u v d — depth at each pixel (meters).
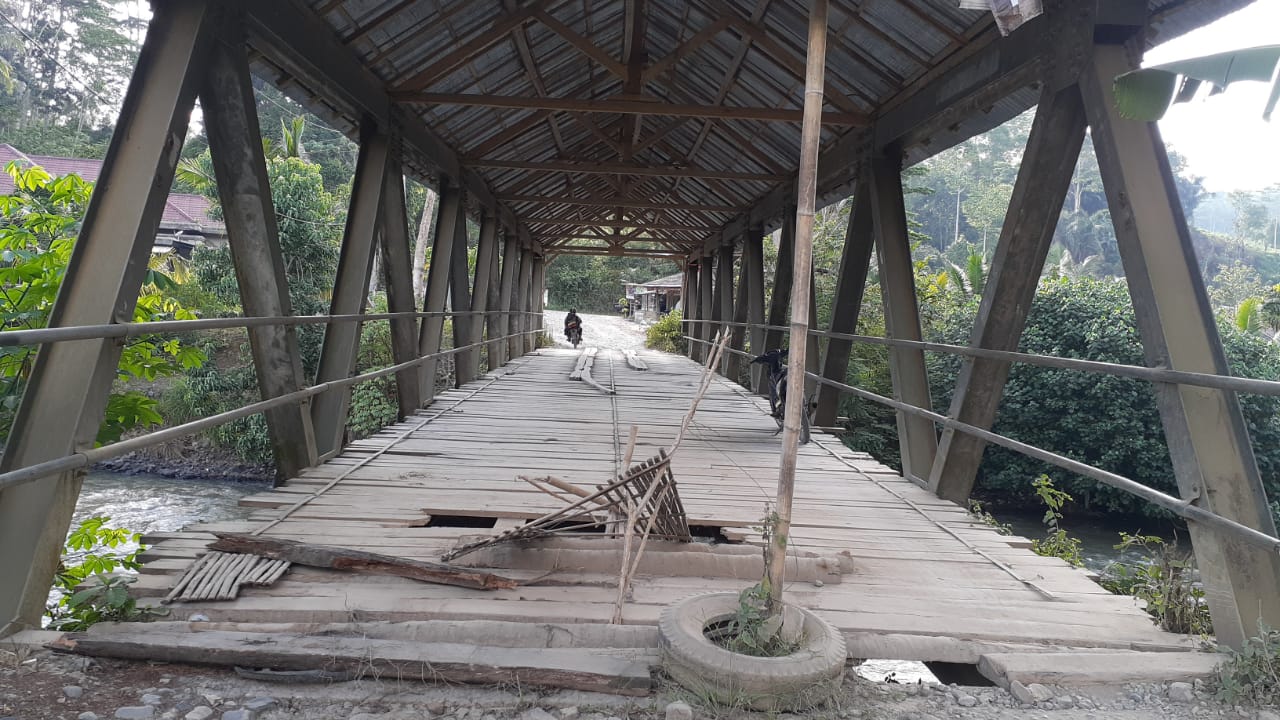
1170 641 2.67
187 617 2.51
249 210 3.87
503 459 5.18
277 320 3.84
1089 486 14.22
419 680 2.24
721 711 2.11
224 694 2.11
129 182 2.95
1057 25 3.82
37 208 4.70
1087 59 3.58
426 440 5.83
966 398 4.53
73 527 12.09
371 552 3.19
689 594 2.88
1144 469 13.34
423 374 7.77
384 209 5.96
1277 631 2.55
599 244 49.53
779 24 6.01
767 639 2.29
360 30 5.07
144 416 5.09
